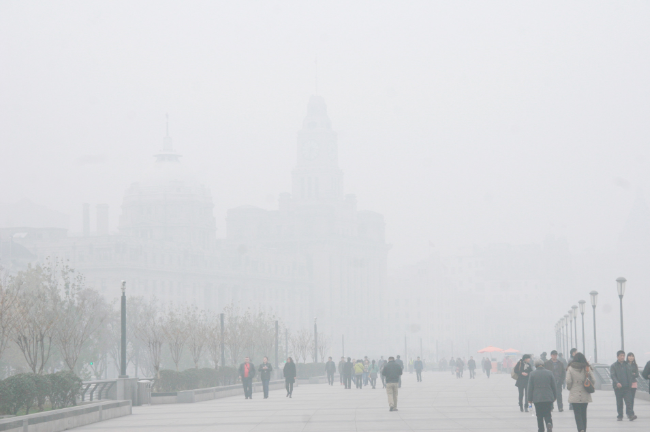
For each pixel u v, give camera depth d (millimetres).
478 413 47625
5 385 40906
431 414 47500
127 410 52250
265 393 70188
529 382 34312
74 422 42719
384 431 37531
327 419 45188
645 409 48938
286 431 38531
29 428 36781
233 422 44531
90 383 57656
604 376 74938
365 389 87438
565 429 37062
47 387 43844
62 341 69188
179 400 64812
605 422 40531
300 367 112188
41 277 97125
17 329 59344
